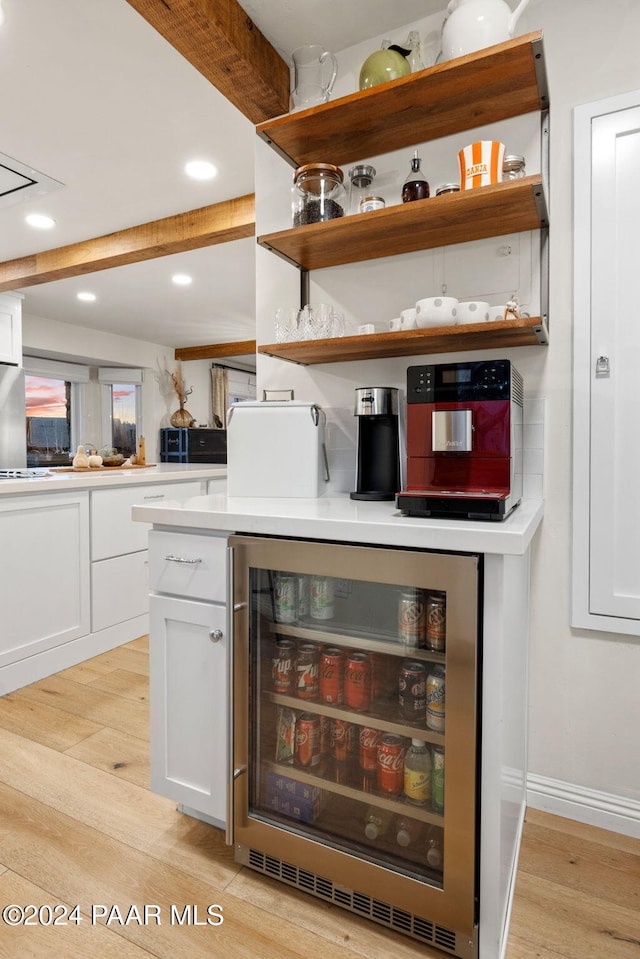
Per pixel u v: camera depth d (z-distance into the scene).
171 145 2.27
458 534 1.01
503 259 1.55
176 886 1.28
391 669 1.19
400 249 1.65
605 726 1.49
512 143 1.52
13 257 3.61
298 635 1.27
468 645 1.02
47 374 5.73
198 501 1.56
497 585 1.01
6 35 1.65
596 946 1.13
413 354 1.66
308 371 1.88
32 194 2.70
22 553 2.36
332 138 1.62
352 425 1.81
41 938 1.14
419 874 1.12
